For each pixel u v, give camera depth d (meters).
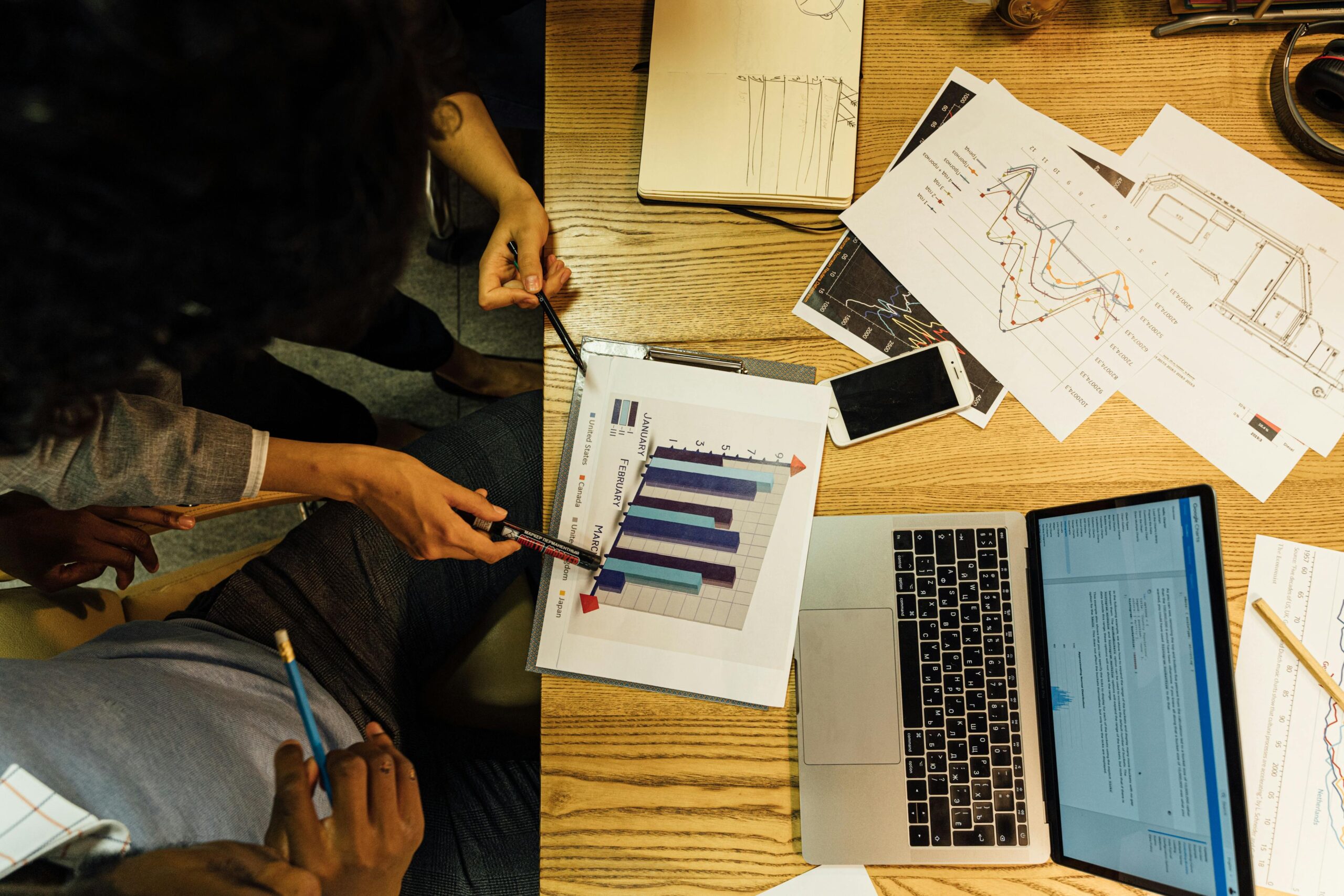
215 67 0.28
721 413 0.71
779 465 0.70
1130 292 0.71
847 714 0.67
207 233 0.32
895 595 0.69
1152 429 0.70
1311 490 0.68
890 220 0.73
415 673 0.85
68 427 0.42
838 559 0.69
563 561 0.70
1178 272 0.71
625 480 0.71
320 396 1.10
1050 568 0.66
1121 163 0.73
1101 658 0.63
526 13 0.99
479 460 0.88
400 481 0.66
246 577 0.80
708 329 0.73
